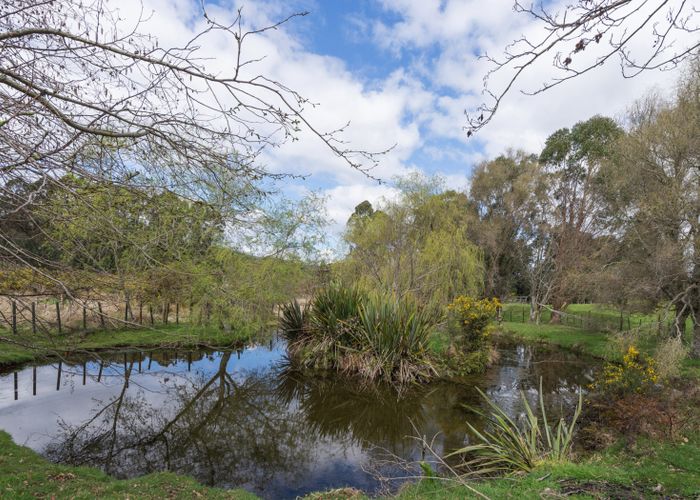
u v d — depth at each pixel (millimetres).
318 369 12227
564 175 26094
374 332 11500
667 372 9680
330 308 12828
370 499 4977
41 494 4555
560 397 9805
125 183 2768
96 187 2848
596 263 17500
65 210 2936
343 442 7730
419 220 17281
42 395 9234
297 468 6613
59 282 2803
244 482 6109
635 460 5578
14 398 8961
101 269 3396
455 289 15734
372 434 8070
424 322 12055
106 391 9836
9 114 2416
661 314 13594
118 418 8383
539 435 6043
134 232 3461
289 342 13938
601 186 21250
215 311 12914
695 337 13891
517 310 29812
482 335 12289
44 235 3137
